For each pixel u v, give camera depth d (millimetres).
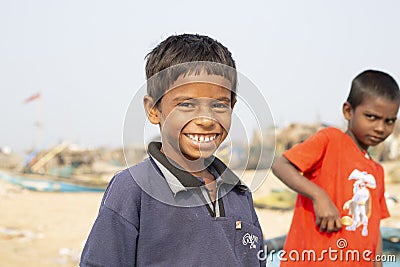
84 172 16609
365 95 3102
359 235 3037
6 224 9609
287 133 13102
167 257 1868
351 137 3201
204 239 1891
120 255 1850
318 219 2955
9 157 19828
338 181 3094
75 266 7004
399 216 8914
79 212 11195
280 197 10961
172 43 1957
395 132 16078
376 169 3189
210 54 1928
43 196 13312
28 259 7242
